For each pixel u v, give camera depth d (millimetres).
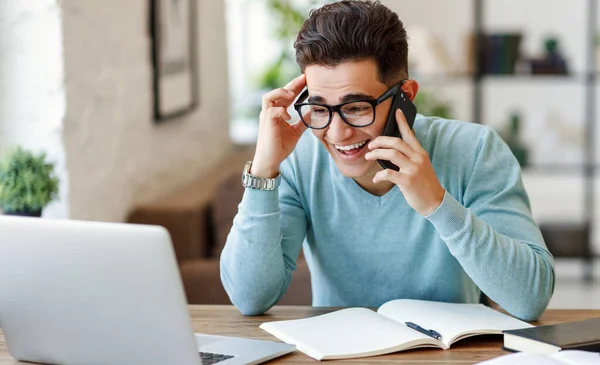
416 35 5680
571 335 1605
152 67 4215
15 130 3162
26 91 3146
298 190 2098
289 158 2117
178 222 3904
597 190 6738
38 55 3129
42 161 2678
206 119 5496
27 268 1517
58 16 3096
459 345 1687
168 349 1451
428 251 2027
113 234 1420
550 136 5742
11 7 3121
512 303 1827
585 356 1468
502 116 6418
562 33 6273
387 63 1816
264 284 1944
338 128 1812
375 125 1818
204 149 5438
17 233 1504
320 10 1852
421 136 2057
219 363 1561
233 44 6645
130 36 3879
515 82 6109
